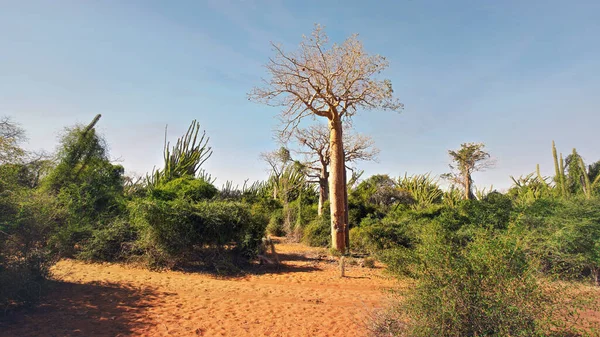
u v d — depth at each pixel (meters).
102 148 15.46
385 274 10.12
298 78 16.75
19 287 6.18
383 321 5.51
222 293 8.55
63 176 13.24
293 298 8.30
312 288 9.48
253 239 12.66
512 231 5.26
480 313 4.23
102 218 12.38
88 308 6.80
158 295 8.05
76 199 12.02
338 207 15.98
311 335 5.85
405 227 15.74
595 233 9.81
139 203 11.72
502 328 4.08
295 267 12.59
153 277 9.98
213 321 6.43
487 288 4.30
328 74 16.38
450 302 4.31
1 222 6.02
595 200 11.54
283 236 23.44
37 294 6.78
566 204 11.66
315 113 16.81
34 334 5.36
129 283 9.01
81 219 11.53
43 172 12.95
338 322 6.52
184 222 11.58
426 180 37.34
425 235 7.51
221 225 12.00
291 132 18.39
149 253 11.36
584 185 18.17
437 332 4.35
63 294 7.59
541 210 11.88
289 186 29.31
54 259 7.99
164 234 11.41
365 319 6.54
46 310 6.52
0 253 6.19
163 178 20.16
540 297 4.19
